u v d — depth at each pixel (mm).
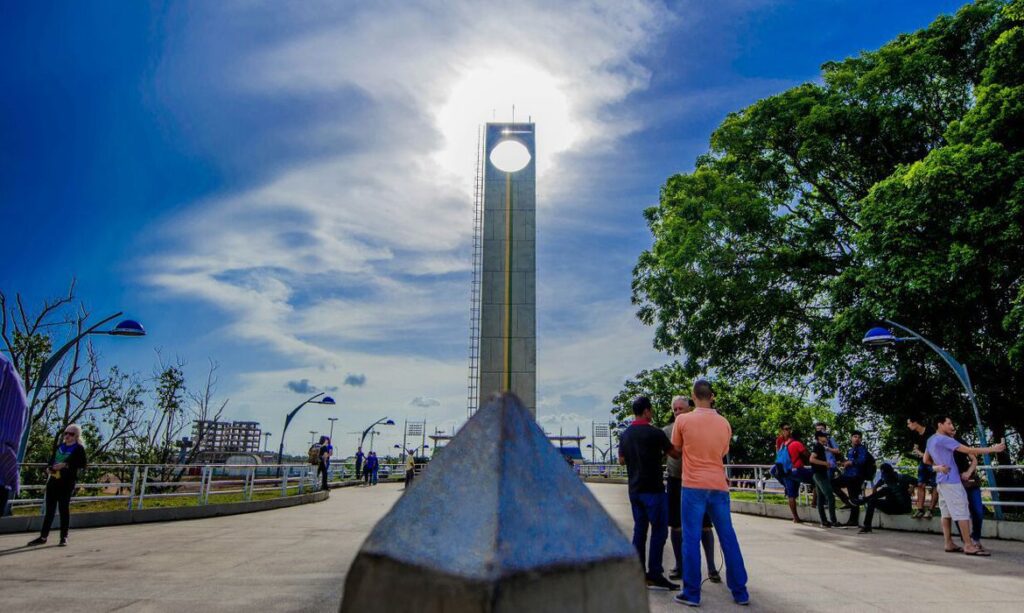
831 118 16297
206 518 12914
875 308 13031
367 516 13367
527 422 1507
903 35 17000
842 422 17266
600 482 35344
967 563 7129
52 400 17484
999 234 11234
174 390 19562
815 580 6055
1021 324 10977
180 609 4805
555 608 1141
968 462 8289
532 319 15844
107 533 10062
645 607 1287
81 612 4699
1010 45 12602
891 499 10375
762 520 13125
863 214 13523
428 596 1132
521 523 1224
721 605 4980
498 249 16141
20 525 10000
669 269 18141
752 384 20219
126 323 11906
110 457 18172
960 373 11133
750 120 18359
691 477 5148
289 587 5621
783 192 19203
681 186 18812
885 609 4836
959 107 16094
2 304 17109
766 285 17031
